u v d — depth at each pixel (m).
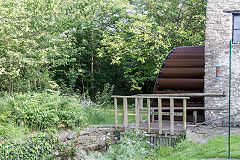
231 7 9.11
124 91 18.44
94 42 16.58
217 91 9.09
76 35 15.99
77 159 7.51
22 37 10.86
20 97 8.84
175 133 8.00
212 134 7.72
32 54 10.71
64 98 9.28
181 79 10.52
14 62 10.88
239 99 8.84
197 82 10.38
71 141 7.88
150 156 7.11
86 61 17.34
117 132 8.66
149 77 15.18
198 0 15.10
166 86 10.80
